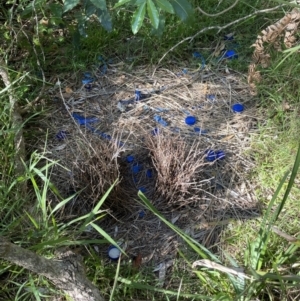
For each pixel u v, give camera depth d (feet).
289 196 2.27
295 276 1.77
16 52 2.98
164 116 2.67
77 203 2.29
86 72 2.93
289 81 2.71
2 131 2.31
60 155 2.50
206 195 2.31
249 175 2.38
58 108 2.74
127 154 2.47
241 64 2.91
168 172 2.21
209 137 2.54
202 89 2.81
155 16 1.94
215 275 1.96
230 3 3.16
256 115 2.64
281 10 3.03
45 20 2.91
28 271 2.05
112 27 2.96
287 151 2.42
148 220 2.24
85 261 2.06
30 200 2.30
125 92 2.82
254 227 2.18
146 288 1.90
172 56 2.98
